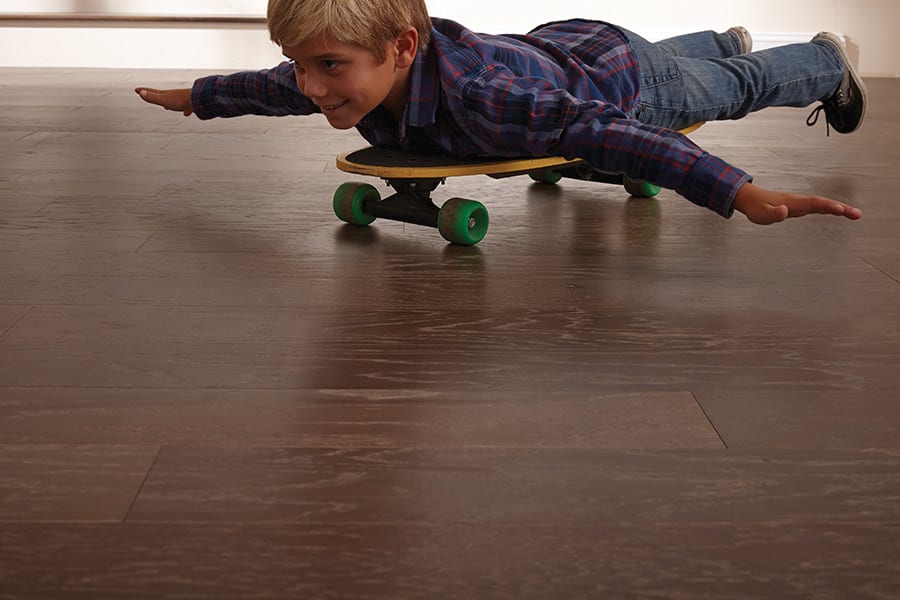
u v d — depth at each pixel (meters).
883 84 3.30
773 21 3.58
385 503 0.72
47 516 0.70
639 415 0.85
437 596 0.62
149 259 1.28
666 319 1.08
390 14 1.16
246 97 1.48
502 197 1.63
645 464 0.77
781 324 1.07
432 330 1.04
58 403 0.87
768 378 0.93
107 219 1.48
